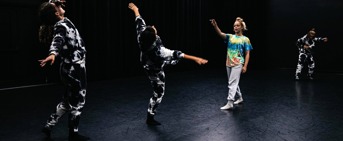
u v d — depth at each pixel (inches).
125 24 337.7
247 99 211.6
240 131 137.1
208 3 442.6
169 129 141.0
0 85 269.6
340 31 382.3
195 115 167.3
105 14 319.0
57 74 288.5
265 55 432.8
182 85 278.7
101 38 318.0
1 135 133.7
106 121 155.9
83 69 119.4
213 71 400.5
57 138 129.4
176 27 398.3
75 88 117.5
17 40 287.3
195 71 402.3
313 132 134.6
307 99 210.4
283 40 421.1
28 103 203.0
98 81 309.3
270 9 426.3
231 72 180.1
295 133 133.2
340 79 319.3
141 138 128.0
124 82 301.0
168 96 223.8
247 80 311.3
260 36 429.4
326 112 172.2
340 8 380.8
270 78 327.0
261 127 143.2
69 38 114.1
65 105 126.6
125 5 336.5
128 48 343.0
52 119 128.6
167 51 129.9
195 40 428.1
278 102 200.7
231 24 441.4
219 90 249.9
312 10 398.6
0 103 202.7
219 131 137.4
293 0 410.0
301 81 303.4
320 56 394.3
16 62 287.9
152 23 367.2
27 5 287.4
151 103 146.6
